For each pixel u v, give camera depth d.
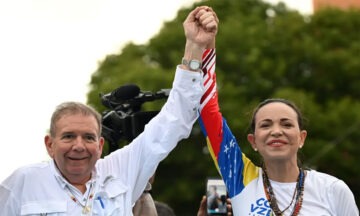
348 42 29.17
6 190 4.88
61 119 4.81
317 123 26.81
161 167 26.52
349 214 5.41
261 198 5.43
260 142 5.46
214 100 5.68
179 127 5.11
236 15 30.05
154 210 5.74
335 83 28.34
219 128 5.66
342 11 29.69
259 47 28.31
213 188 5.75
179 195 26.23
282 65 27.94
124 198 4.98
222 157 5.64
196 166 26.31
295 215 5.34
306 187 5.43
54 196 4.84
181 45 29.17
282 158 5.37
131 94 6.22
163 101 24.36
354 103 27.52
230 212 5.72
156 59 29.48
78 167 4.79
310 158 26.59
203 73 5.61
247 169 5.61
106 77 29.33
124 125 6.02
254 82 27.56
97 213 4.84
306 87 28.27
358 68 28.17
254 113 5.63
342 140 26.81
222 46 28.25
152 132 5.11
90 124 4.82
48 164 4.98
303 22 29.56
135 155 5.12
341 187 5.44
